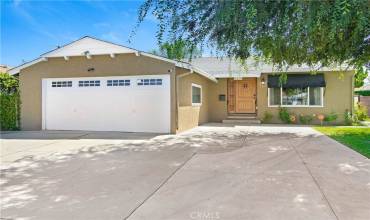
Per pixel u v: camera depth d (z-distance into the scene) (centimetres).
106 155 797
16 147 933
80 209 414
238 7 677
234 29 754
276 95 1739
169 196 464
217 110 1862
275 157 749
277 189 492
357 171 604
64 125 1383
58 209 414
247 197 455
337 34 743
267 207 413
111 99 1323
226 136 1159
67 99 1377
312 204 423
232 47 893
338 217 379
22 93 1428
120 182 543
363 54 1004
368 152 799
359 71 1245
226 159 732
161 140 1058
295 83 1664
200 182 537
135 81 1291
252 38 805
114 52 1280
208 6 776
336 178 554
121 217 386
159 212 401
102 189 502
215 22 748
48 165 684
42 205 430
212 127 1518
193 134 1225
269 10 719
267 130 1368
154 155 792
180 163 694
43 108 1403
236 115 1859
